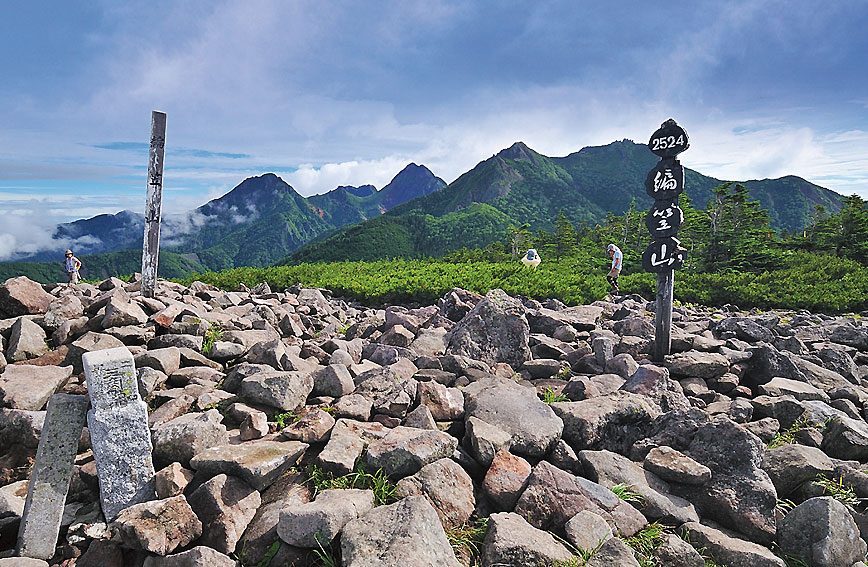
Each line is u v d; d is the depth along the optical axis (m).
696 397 6.88
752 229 29.44
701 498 4.57
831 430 5.59
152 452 4.49
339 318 12.71
